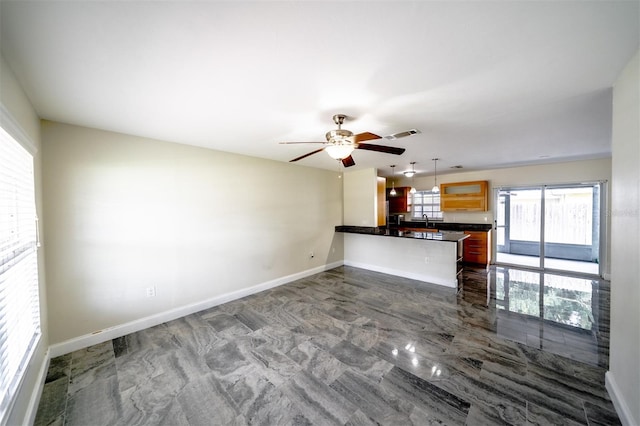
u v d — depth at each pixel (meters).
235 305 3.43
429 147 3.48
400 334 2.60
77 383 1.91
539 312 3.11
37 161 2.04
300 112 2.15
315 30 1.17
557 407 1.62
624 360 1.51
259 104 1.99
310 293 3.88
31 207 1.82
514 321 2.87
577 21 1.11
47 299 2.21
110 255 2.58
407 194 7.00
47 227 2.22
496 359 2.15
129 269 2.70
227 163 3.56
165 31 1.16
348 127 2.57
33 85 1.62
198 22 1.11
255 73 1.54
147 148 2.83
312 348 2.35
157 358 2.22
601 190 4.50
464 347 2.34
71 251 2.35
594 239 5.01
